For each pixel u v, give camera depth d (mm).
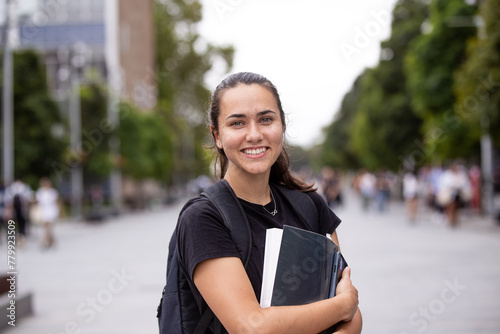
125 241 16844
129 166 34688
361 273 9391
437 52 21625
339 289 1770
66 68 36688
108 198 39531
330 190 25266
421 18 33844
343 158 61094
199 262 1656
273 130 1828
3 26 18812
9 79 19297
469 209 21750
